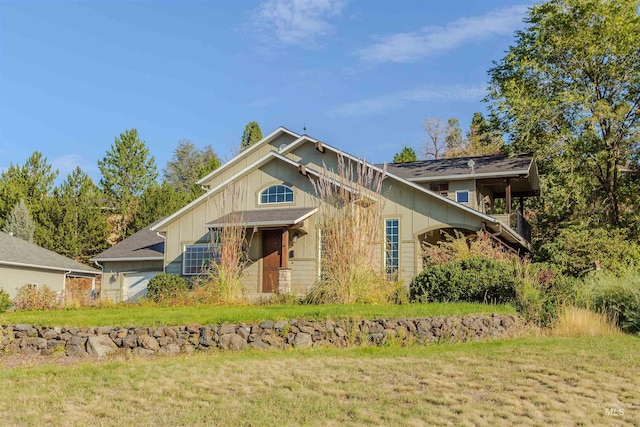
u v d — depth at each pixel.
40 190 38.31
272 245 18.67
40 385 7.82
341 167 13.95
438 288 13.42
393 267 17.77
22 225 33.53
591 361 8.70
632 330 11.91
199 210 19.53
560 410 6.56
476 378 7.84
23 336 10.46
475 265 13.52
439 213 17.59
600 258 17.86
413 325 10.67
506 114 25.00
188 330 10.27
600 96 24.83
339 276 12.83
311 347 10.23
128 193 45.47
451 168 22.41
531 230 26.33
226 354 9.81
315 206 18.61
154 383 7.82
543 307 12.66
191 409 6.75
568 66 25.16
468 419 6.29
